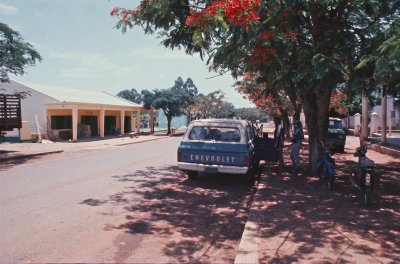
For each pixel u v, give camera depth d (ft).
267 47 26.32
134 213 23.62
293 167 39.93
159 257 16.37
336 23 30.63
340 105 79.20
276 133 39.37
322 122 35.35
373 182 24.02
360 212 22.27
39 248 17.20
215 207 25.59
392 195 27.30
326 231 18.53
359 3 28.96
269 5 27.71
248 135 35.35
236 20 23.70
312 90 25.59
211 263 15.80
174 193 29.94
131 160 52.75
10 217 22.21
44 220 21.66
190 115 181.06
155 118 196.13
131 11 32.89
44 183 33.53
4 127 62.59
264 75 29.04
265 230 18.69
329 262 14.61
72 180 35.22
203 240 18.75
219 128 34.76
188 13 29.53
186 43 33.60
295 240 17.20
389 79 30.86
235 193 30.32
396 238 17.51
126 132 144.25
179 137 121.90
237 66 38.24
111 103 121.80
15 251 16.79
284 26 28.68
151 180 35.70
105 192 29.81
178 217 22.91
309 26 31.01
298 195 26.86
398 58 19.54
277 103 78.18
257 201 24.93
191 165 33.83
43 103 103.45
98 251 16.94
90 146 79.46
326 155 30.89
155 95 141.79
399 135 102.47
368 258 15.01
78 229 20.08
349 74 28.32
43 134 96.27
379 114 142.61
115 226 20.75
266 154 38.93
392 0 28.40
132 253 16.79
